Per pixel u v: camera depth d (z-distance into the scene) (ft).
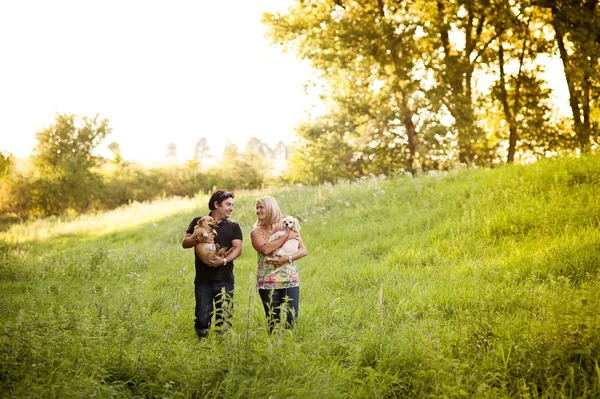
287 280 20.36
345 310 24.38
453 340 16.78
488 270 27.81
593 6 86.17
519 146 96.73
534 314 19.62
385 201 54.75
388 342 17.72
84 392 13.24
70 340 16.89
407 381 15.49
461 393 13.10
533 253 29.55
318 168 106.93
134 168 155.22
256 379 14.57
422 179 59.21
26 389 13.34
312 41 90.68
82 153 135.85
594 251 27.50
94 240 70.95
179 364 15.40
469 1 85.15
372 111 98.58
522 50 96.73
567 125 94.89
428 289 26.76
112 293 30.19
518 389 14.06
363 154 104.37
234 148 176.35
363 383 14.88
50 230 85.35
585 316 16.06
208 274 20.67
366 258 37.76
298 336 19.93
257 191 89.15
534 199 40.27
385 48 88.89
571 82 86.99
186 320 23.44
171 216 80.43
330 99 102.58
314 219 54.44
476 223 38.99
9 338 15.88
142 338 18.47
